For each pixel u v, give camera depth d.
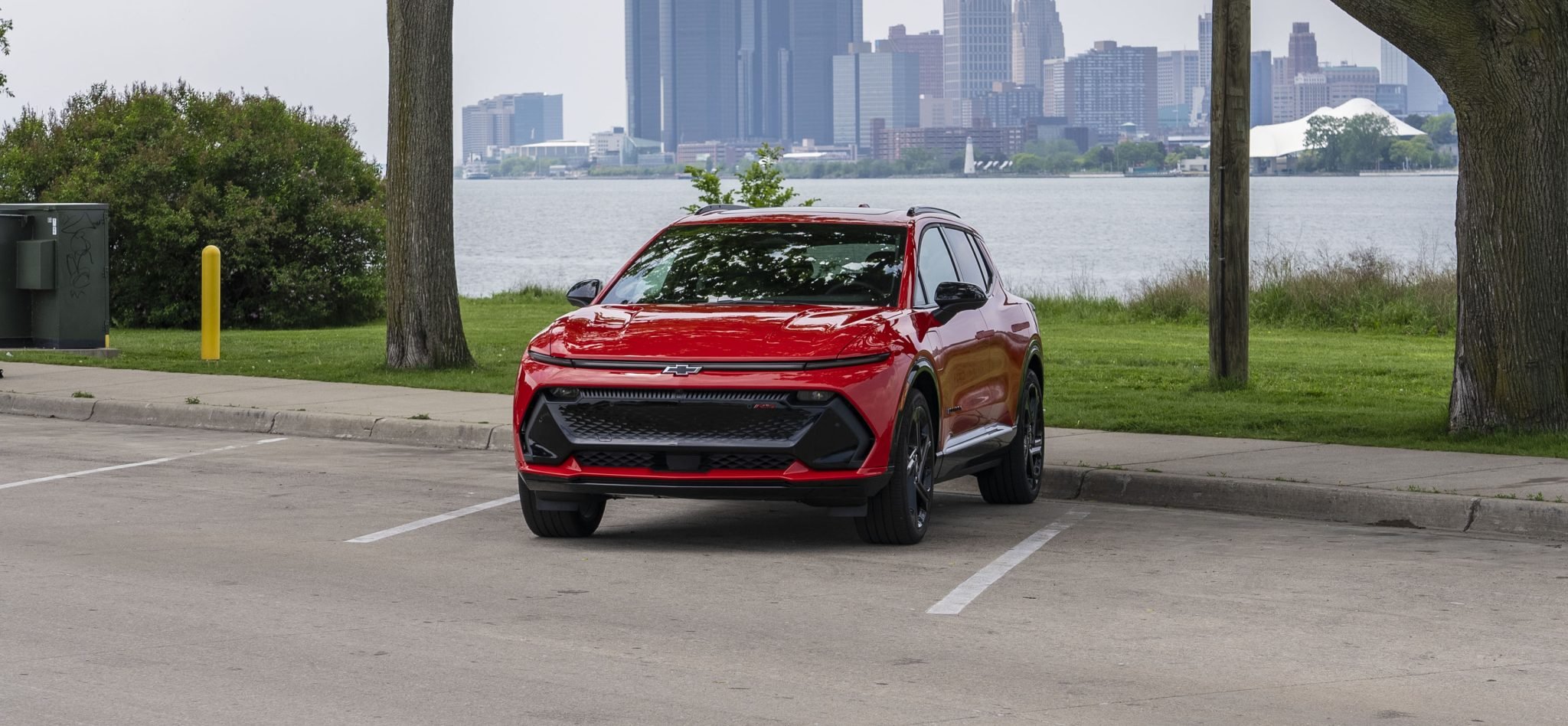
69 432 15.99
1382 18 13.55
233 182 30.56
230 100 32.00
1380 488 11.16
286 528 10.52
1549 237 13.63
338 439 15.56
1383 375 19.84
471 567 9.27
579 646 7.42
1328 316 29.25
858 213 11.21
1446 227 85.38
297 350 23.64
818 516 11.10
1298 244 66.31
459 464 13.76
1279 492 11.37
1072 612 8.16
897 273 10.47
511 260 64.44
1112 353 22.84
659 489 9.31
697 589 8.66
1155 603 8.37
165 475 13.04
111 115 31.39
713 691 6.66
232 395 17.52
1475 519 10.64
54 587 8.64
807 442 9.22
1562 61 13.48
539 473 9.57
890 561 9.48
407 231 20.09
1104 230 93.56
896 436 9.51
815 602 8.36
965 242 11.87
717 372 9.30
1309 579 8.99
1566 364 13.70
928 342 10.08
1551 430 13.62
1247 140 18.08
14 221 21.16
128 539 10.10
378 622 7.88
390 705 6.43
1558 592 8.66
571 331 9.88
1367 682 6.84
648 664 7.09
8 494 11.98
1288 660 7.19
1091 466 12.38
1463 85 13.62
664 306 10.34
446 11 20.09
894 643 7.49
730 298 10.41
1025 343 11.96
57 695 6.53
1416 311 28.14
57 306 21.12
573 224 112.50
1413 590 8.70
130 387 18.38
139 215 29.38
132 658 7.14
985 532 10.55
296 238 30.28
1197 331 27.89
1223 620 7.99
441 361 20.19
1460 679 6.89
